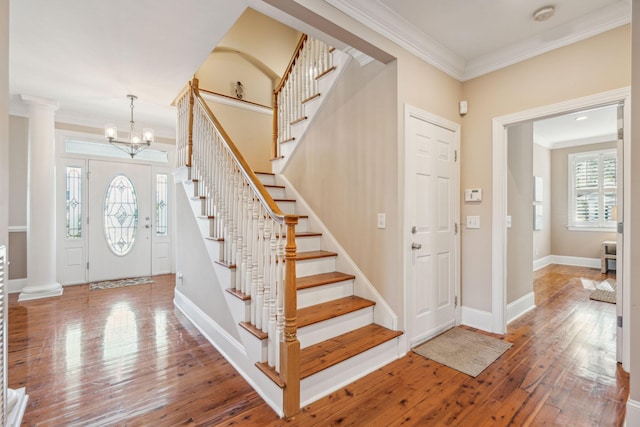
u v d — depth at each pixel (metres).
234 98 5.12
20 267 4.61
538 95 2.68
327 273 2.99
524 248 3.64
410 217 2.62
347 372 2.15
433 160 2.86
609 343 2.73
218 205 2.90
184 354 2.64
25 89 3.87
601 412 1.83
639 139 1.64
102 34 2.68
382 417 1.80
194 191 3.43
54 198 4.43
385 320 2.60
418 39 2.59
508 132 3.35
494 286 2.95
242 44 5.29
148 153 5.69
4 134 1.56
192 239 3.46
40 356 2.59
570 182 6.51
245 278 2.39
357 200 2.88
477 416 1.80
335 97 3.12
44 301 4.12
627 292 2.27
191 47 2.89
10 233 4.54
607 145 6.05
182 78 3.52
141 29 2.60
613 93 2.30
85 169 5.12
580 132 5.73
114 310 3.77
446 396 2.00
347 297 2.82
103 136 5.19
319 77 3.28
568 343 2.73
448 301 3.04
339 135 3.08
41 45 2.84
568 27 2.46
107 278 5.30
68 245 4.98
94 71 3.35
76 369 2.38
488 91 3.00
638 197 1.65
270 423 1.77
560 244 6.67
